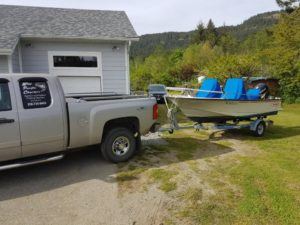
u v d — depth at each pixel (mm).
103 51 11641
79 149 5785
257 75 20734
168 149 7316
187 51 56844
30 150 5090
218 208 4266
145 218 3992
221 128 8625
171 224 3848
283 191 4832
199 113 8352
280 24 25953
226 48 65750
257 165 6160
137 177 5422
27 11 13328
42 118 5082
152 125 6613
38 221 3906
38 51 11070
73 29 11508
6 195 4672
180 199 4551
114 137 6074
